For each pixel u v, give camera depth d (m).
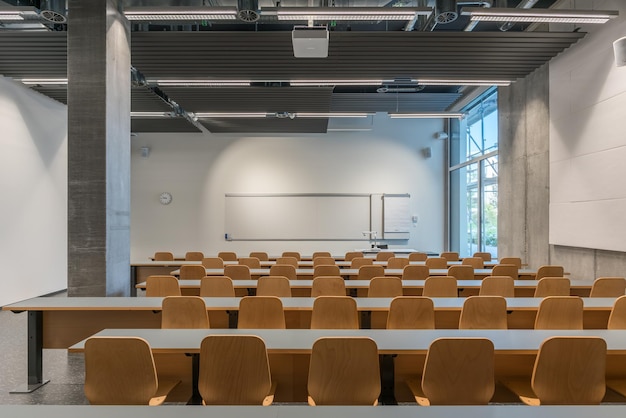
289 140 12.42
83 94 5.21
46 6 5.27
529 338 2.67
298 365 2.99
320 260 7.59
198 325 3.57
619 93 5.66
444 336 2.73
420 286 4.92
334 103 10.84
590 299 4.13
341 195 12.36
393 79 7.74
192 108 9.66
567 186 6.83
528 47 6.59
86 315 4.09
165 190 12.44
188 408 1.68
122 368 2.41
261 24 8.17
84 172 5.17
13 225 7.63
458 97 10.59
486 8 5.29
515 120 8.55
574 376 2.38
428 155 12.41
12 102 7.65
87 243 5.14
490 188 10.25
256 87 8.33
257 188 12.38
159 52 6.59
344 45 6.39
